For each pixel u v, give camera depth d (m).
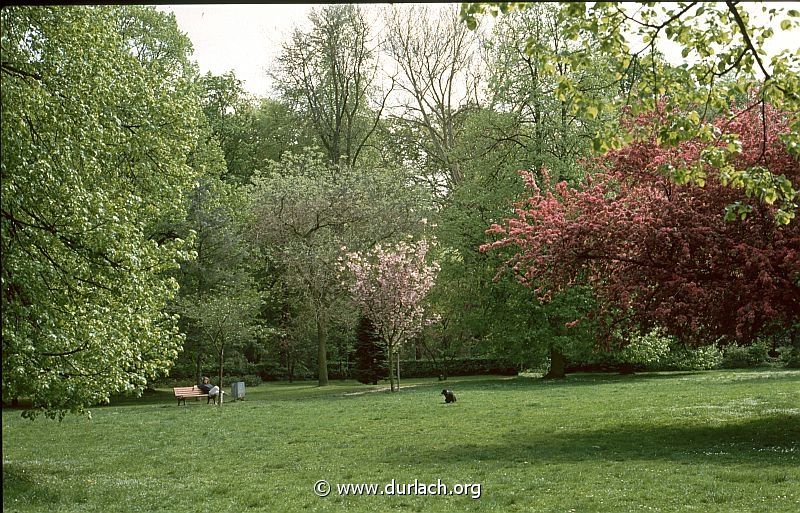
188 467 13.98
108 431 20.09
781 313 14.21
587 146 32.38
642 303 14.99
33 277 11.74
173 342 16.06
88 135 14.50
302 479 12.29
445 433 17.11
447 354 44.94
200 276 34.06
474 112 39.72
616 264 15.53
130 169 18.11
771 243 13.85
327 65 42.22
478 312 36.31
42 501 11.05
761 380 27.12
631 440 14.91
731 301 13.93
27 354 11.97
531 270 15.94
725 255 14.07
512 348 34.66
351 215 36.78
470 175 37.75
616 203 15.27
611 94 28.67
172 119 21.30
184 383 42.09
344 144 45.25
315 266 35.16
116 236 13.77
